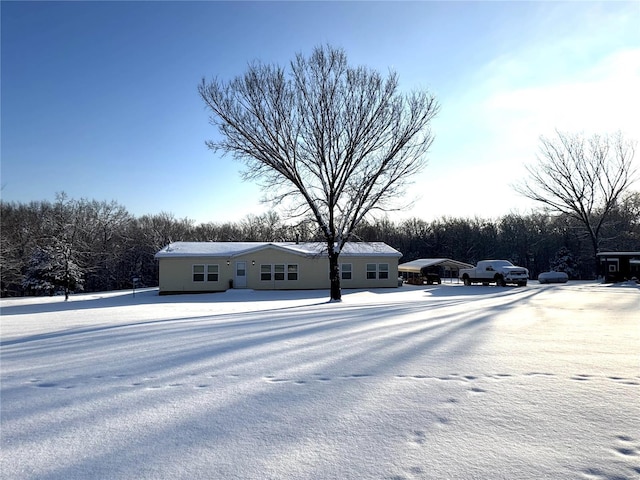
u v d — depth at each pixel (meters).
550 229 53.78
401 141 21.73
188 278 29.70
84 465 2.91
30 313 16.58
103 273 51.16
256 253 30.41
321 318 10.93
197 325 10.02
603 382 4.58
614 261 31.47
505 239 58.81
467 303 16.28
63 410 4.02
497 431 3.33
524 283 30.16
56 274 38.78
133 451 3.11
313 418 3.69
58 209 47.94
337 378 4.91
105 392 4.57
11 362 6.25
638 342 7.00
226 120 21.12
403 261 62.28
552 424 3.45
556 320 10.18
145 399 4.30
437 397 4.16
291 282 30.78
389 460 2.90
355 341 7.21
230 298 23.72
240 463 2.90
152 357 6.29
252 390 4.52
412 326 9.05
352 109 21.34
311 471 2.77
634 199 45.94
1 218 43.53
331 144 21.36
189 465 2.89
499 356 5.92
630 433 3.25
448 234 61.56
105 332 9.23
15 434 3.46
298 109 21.30
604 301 16.58
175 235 59.75
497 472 2.71
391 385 4.59
